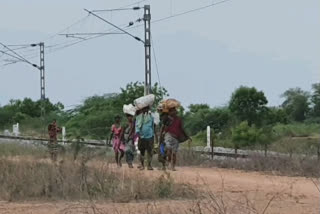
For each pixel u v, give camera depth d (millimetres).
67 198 32219
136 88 126438
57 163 39125
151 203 28875
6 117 190000
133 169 41781
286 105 175750
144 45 81812
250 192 31953
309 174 43594
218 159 55719
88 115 128375
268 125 120938
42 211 28125
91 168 36188
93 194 31859
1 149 52844
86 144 61031
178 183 33812
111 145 60469
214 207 25375
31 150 53469
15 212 28031
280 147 60875
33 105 193000
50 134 60125
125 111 47438
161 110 44250
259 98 129000
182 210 26344
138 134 44000
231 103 130125
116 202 29953
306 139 76375
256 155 51594
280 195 30719
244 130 87625
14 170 36219
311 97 173500
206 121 121500
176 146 44094
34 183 33656
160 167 46500
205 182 35500
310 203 28391
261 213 25562
